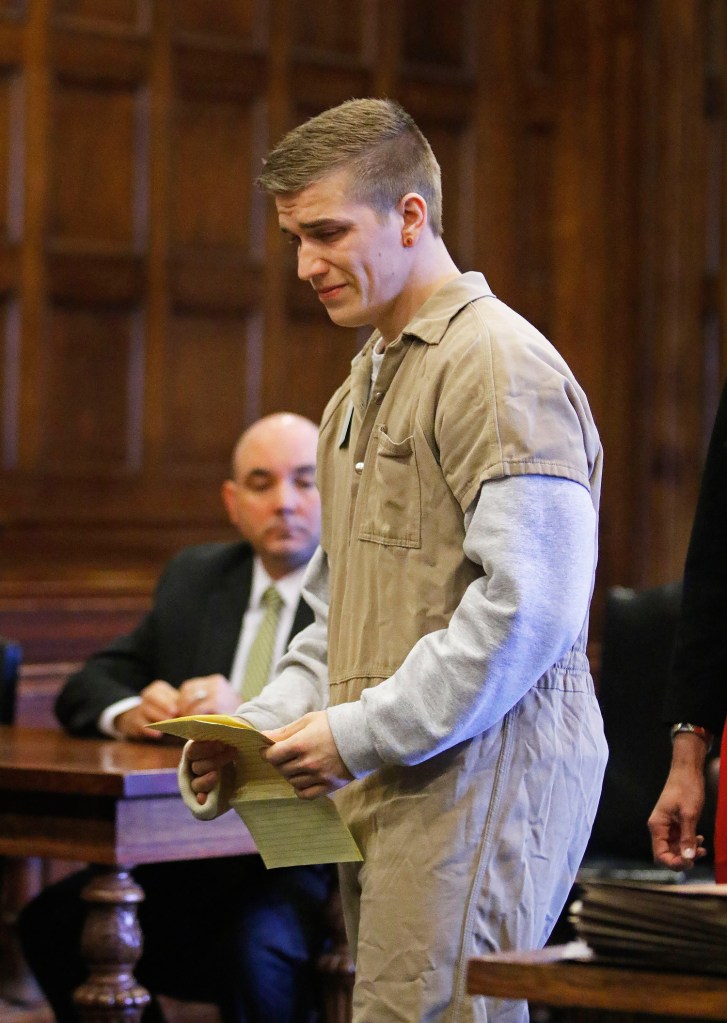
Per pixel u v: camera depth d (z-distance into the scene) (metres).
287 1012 5.25
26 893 7.05
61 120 9.35
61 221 9.37
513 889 3.21
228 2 9.83
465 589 3.26
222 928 5.37
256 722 3.60
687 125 10.69
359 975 3.28
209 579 6.23
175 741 5.54
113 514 9.45
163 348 9.62
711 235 10.74
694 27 10.66
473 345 3.24
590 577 3.22
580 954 2.48
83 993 4.65
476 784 3.21
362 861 3.28
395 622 3.30
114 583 9.16
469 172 10.52
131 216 9.55
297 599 6.09
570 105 10.77
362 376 3.53
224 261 9.80
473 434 3.17
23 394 9.24
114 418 9.49
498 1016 3.21
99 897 4.64
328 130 3.35
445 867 3.20
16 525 9.16
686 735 3.71
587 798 3.37
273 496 6.02
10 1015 6.82
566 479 3.15
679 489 10.71
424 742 3.11
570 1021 2.50
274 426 6.11
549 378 3.20
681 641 3.74
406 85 10.31
